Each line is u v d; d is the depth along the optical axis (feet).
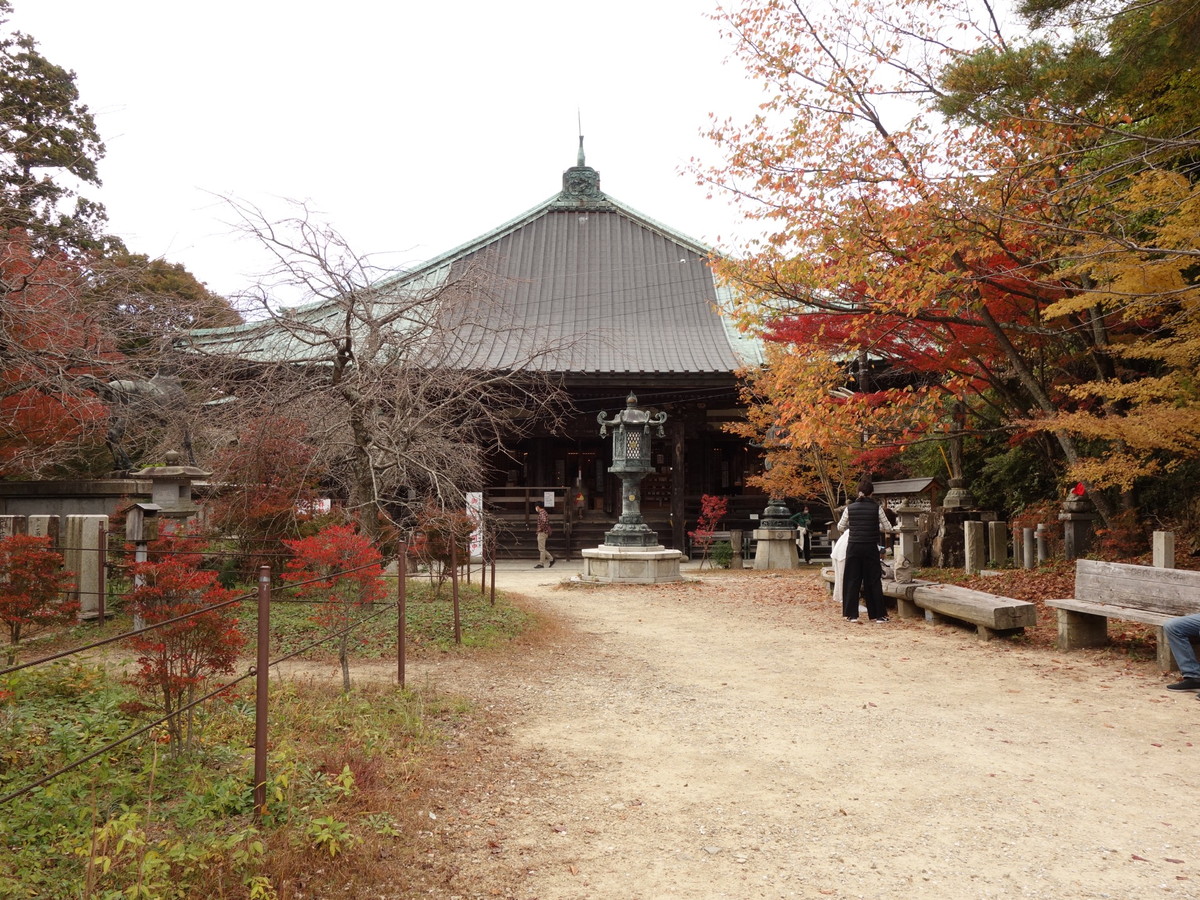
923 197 33.55
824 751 19.40
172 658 17.93
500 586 59.82
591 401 97.19
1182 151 34.78
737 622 39.93
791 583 58.03
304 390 37.32
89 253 45.93
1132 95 31.86
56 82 53.78
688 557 95.25
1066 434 43.47
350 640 30.55
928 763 18.45
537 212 130.41
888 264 36.91
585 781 17.42
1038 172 32.50
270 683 23.43
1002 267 39.04
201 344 38.11
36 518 33.40
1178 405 37.63
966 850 14.05
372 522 39.22
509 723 21.53
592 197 133.08
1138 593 27.73
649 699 24.49
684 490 98.63
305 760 16.84
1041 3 29.04
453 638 31.83
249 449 38.86
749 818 15.46
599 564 60.49
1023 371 42.52
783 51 36.04
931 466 73.82
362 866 12.82
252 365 38.88
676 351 96.07
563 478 110.11
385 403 38.91
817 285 37.99
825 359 42.42
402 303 37.52
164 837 13.06
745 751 19.45
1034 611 31.24
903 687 25.53
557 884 12.85
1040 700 23.56
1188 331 34.71
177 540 30.58
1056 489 56.95
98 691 21.16
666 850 14.11
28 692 20.70
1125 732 20.47
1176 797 16.30
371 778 16.17
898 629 36.04
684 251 121.70
